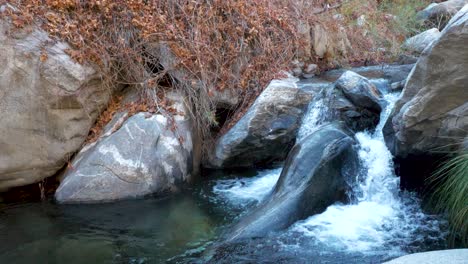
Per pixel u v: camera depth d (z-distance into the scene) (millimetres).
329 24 8906
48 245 4812
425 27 10172
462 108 5016
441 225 4922
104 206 5703
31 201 5902
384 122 6195
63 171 6301
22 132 5902
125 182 5852
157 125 6172
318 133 5625
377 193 5527
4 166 5891
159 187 5953
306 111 6879
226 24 7258
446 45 4852
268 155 6852
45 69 5816
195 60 6828
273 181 6324
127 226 5211
